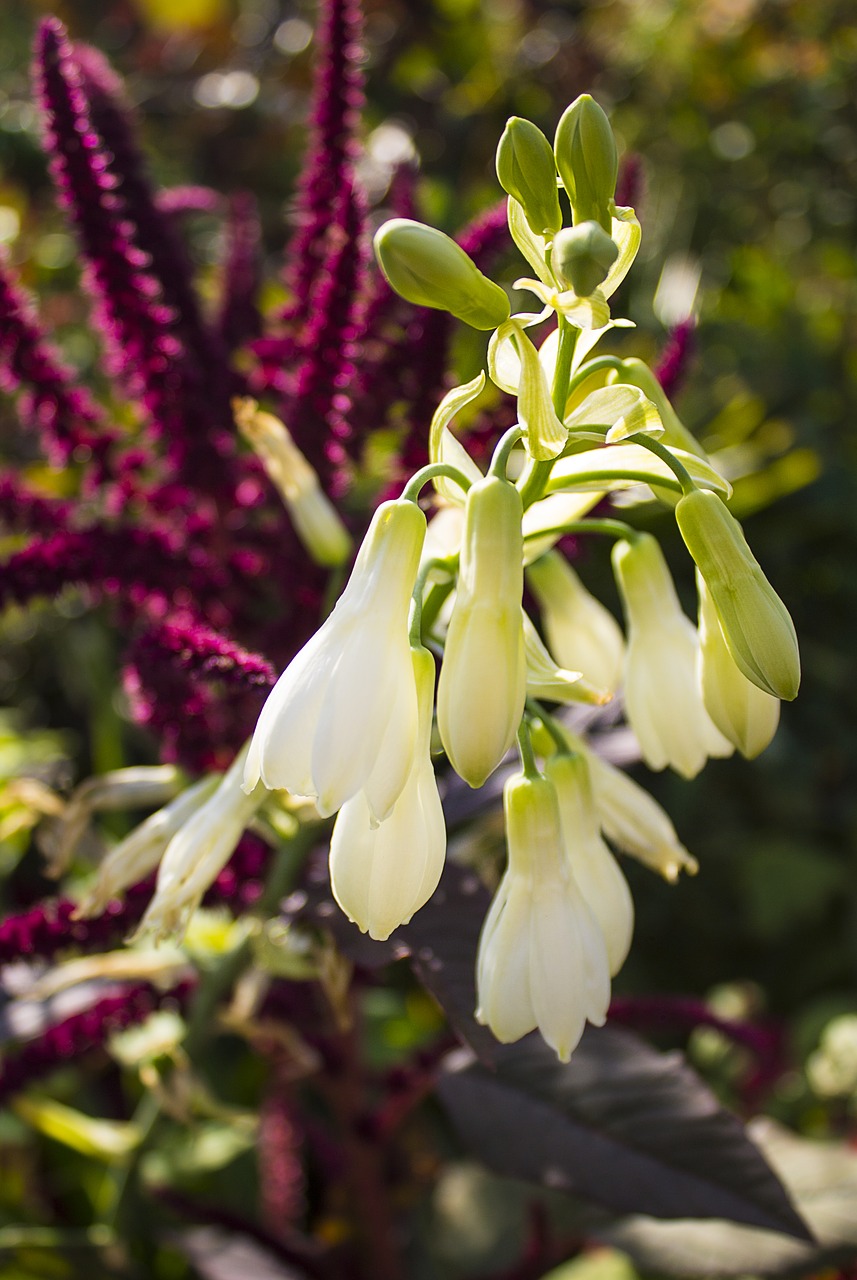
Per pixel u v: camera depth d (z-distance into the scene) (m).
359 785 0.25
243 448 0.38
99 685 0.50
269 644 0.34
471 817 0.36
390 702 0.25
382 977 0.40
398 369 0.33
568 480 0.28
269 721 0.26
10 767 0.47
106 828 0.47
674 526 0.68
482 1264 0.48
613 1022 0.40
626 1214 0.33
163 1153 0.48
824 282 1.08
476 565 0.26
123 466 0.36
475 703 0.25
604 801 0.31
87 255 0.33
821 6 1.03
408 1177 0.46
